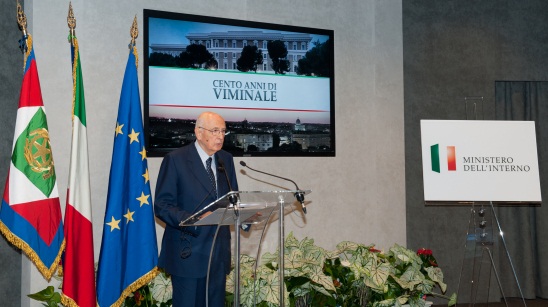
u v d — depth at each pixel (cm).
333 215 537
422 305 421
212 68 480
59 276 377
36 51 413
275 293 371
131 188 385
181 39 468
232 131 488
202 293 319
